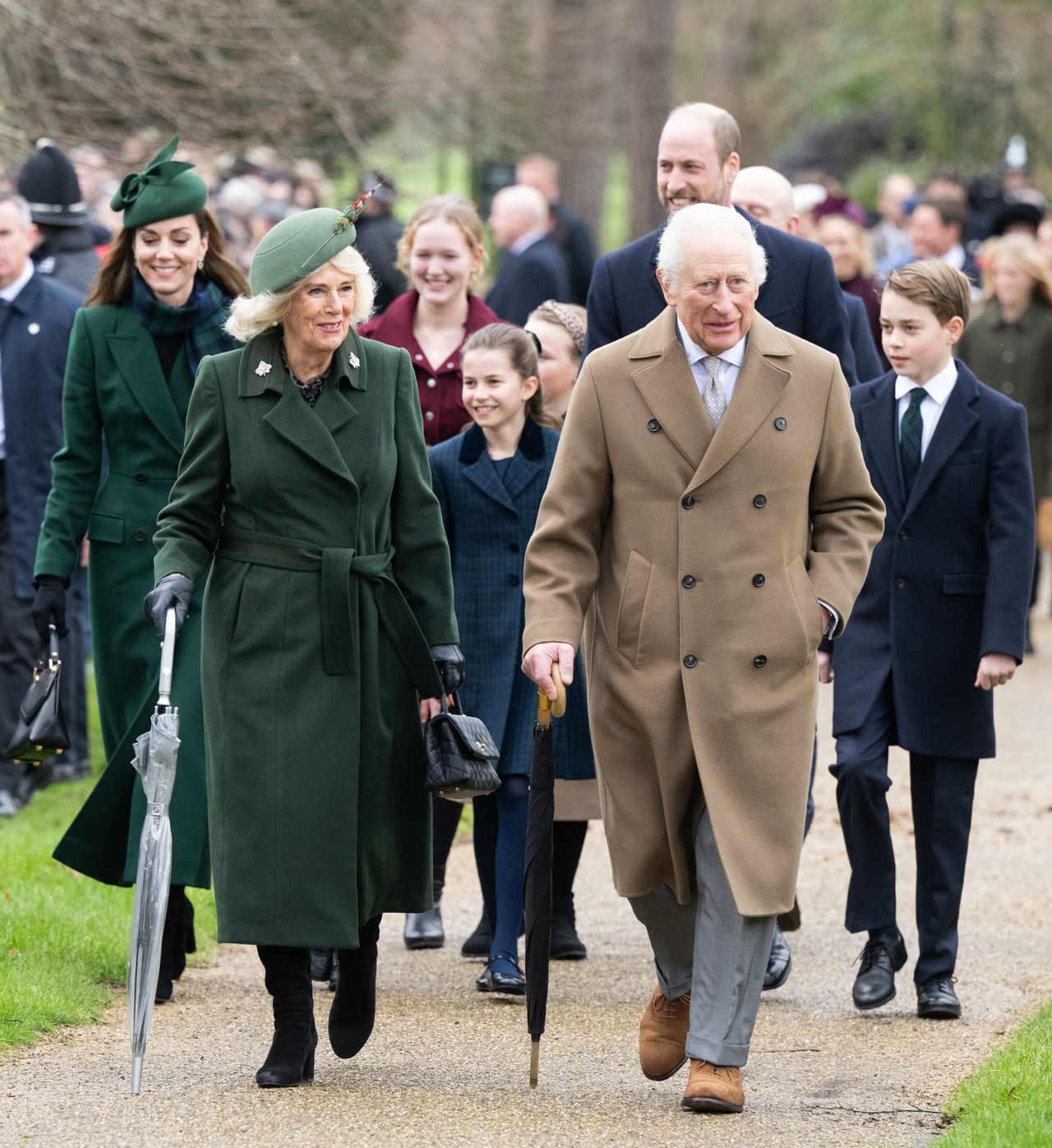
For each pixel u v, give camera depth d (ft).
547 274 107.34
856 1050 50.52
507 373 58.75
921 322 55.83
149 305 56.49
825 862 74.33
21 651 78.69
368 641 45.96
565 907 60.23
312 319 45.47
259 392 45.93
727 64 311.88
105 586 56.44
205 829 53.06
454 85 140.36
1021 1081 44.80
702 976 44.45
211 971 57.88
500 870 56.85
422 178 192.65
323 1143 41.68
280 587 45.60
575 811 58.70
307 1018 46.39
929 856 54.95
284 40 118.62
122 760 52.54
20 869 66.69
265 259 45.32
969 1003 55.01
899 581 55.88
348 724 45.39
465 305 66.54
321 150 126.31
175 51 112.37
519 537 59.00
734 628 44.83
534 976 45.24
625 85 242.58
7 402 77.36
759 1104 45.44
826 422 46.09
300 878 44.73
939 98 275.80
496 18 166.40
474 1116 43.86
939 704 55.31
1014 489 55.16
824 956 61.26
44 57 107.65
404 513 47.34
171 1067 47.52
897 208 147.23
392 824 46.65
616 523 46.09
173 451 56.59
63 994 52.54
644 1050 46.50
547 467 59.36
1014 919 64.75
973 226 148.15
